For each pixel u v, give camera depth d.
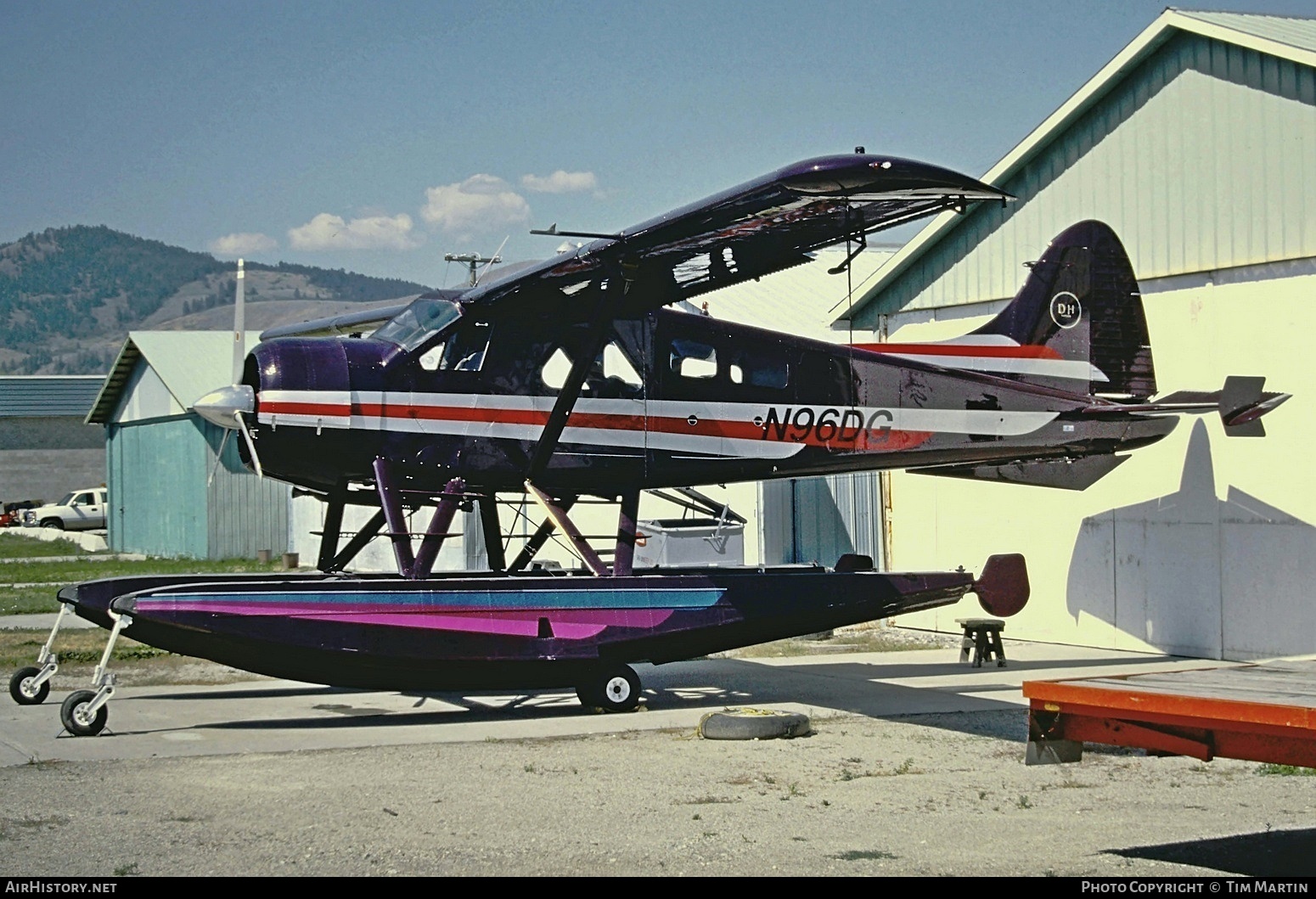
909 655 13.16
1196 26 12.12
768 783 6.96
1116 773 7.22
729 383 10.56
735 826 5.99
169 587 9.17
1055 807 6.39
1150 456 12.79
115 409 39.34
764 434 10.66
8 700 9.99
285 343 9.77
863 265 25.41
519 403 10.05
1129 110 12.97
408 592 9.07
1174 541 12.54
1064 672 11.62
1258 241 11.74
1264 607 11.68
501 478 10.04
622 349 10.23
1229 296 12.02
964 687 10.82
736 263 9.99
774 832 5.88
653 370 10.34
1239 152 11.89
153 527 35.88
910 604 10.48
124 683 11.12
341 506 10.49
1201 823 6.07
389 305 13.56
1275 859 5.41
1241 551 11.89
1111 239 11.97
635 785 6.89
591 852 5.52
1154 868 5.26
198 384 33.69
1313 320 11.29
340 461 9.69
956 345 11.42
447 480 9.91
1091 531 13.41
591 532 19.67
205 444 32.31
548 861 5.38
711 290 10.41
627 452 10.25
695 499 12.84
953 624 15.06
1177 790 6.78
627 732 8.67
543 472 10.05
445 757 7.73
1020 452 11.45
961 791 6.76
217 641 8.64
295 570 27.14
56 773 7.20
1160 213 12.67
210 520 32.03
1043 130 13.71
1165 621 12.64
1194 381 12.36
